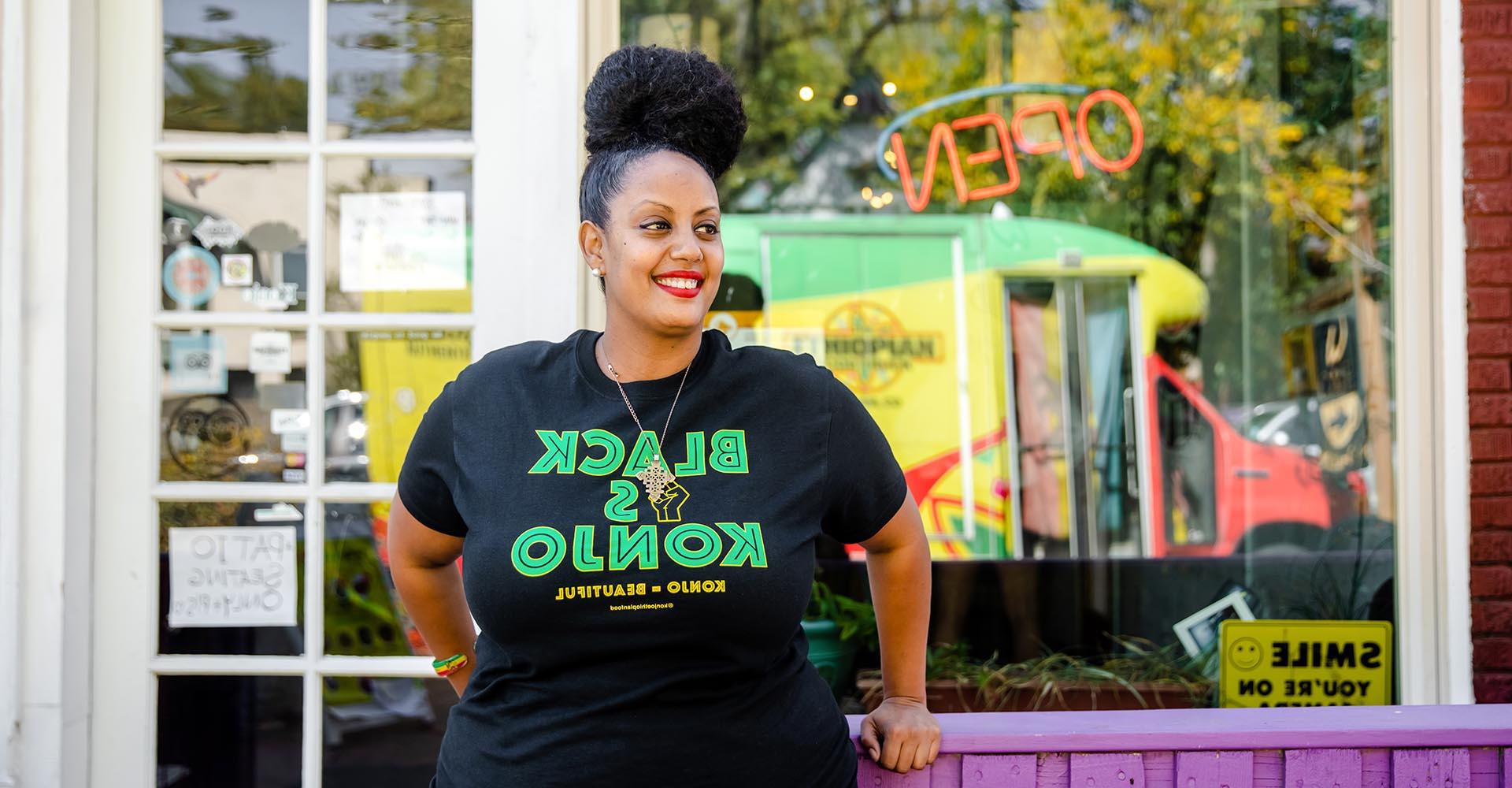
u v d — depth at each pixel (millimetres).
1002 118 3367
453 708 1470
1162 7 3363
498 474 1382
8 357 2545
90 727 2701
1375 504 3188
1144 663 3234
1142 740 1671
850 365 3348
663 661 1342
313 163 2785
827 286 3352
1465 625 2865
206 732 2746
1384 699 3074
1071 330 3375
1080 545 3322
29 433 2576
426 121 2803
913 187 3373
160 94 2770
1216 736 1675
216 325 2777
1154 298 3359
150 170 2752
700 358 1444
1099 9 3375
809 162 3363
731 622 1330
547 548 1323
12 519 2545
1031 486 3346
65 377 2596
